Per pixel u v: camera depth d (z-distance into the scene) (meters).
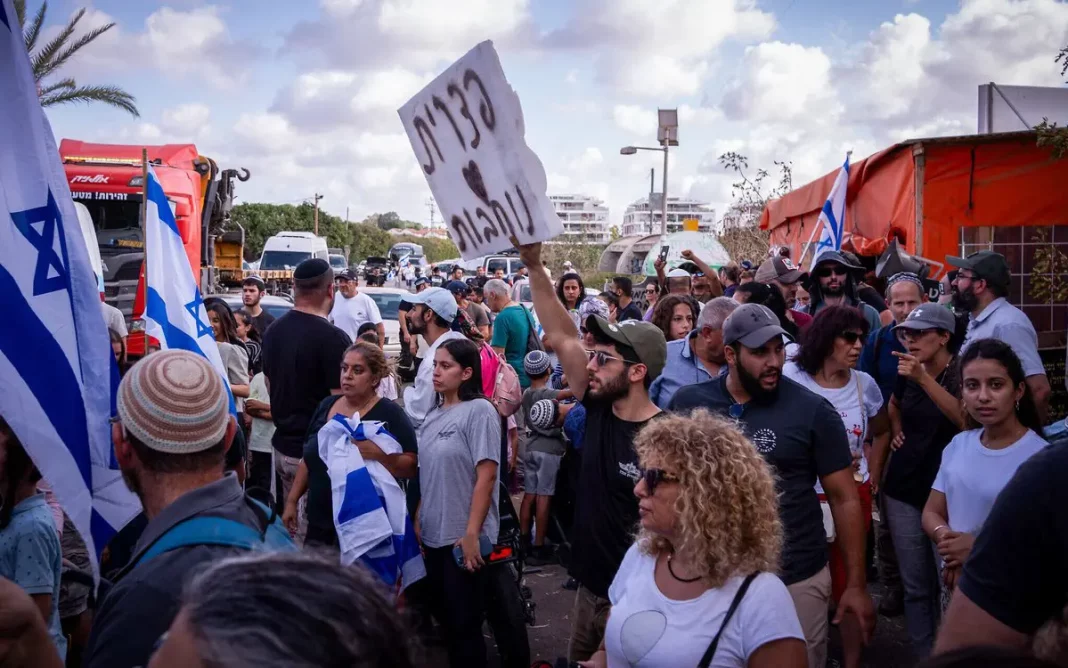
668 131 27.64
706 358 5.00
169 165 14.94
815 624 3.42
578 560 3.52
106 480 2.82
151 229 4.05
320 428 4.33
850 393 4.59
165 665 1.02
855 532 3.46
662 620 2.33
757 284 6.66
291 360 5.25
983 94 12.02
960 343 5.94
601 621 3.43
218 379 2.21
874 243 9.49
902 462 4.53
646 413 3.50
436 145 3.42
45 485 3.47
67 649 3.23
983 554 1.93
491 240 3.29
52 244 2.82
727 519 2.30
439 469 4.25
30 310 2.75
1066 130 8.11
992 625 1.89
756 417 3.52
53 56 17.88
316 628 0.98
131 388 2.11
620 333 3.44
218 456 2.16
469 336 8.64
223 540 1.97
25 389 2.71
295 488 4.89
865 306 6.72
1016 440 3.60
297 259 29.17
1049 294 8.94
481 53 3.10
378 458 4.06
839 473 3.47
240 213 67.19
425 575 4.14
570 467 6.34
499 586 4.38
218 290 19.55
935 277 8.96
